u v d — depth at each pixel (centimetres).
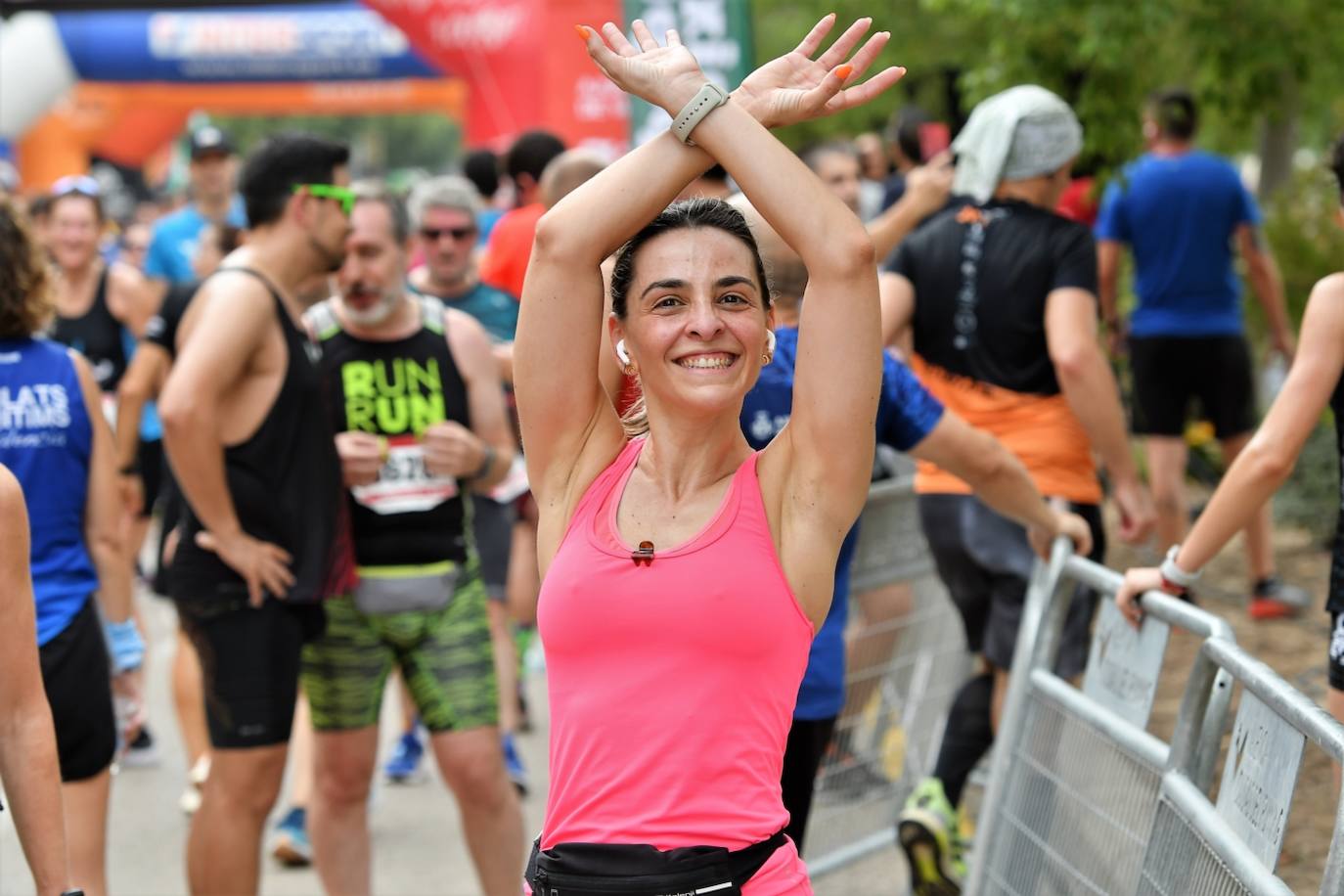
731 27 1373
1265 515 1073
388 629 690
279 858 845
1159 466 1175
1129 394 1311
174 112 3472
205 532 650
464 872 827
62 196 1245
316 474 659
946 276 718
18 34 2931
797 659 376
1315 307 509
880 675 738
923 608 767
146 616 1459
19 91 2908
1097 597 660
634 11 1378
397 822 910
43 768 429
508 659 956
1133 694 514
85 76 3066
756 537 374
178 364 630
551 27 1880
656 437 384
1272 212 1419
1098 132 1054
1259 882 372
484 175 1364
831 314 374
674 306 374
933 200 779
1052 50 1066
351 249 706
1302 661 993
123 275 1271
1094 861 520
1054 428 712
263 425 648
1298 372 506
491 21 2580
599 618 369
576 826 369
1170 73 1227
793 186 372
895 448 590
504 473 724
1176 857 446
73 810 586
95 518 614
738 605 366
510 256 1027
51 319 609
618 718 366
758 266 382
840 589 596
